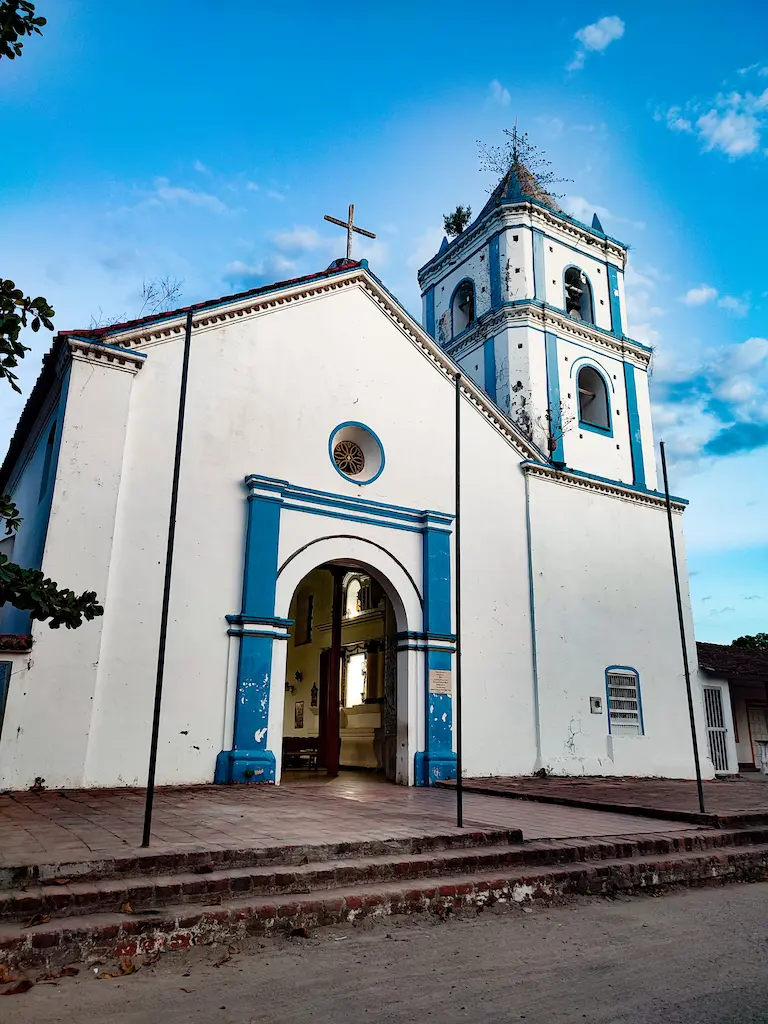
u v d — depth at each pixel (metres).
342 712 16.83
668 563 17.66
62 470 10.29
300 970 4.37
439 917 5.54
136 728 10.10
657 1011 3.90
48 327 5.43
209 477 11.56
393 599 13.38
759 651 24.67
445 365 15.05
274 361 12.74
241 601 11.38
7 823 6.80
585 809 9.88
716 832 8.27
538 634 14.74
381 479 13.53
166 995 3.95
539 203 19.33
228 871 5.46
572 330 18.92
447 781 12.41
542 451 17.17
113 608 10.27
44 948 4.27
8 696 9.30
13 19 5.31
